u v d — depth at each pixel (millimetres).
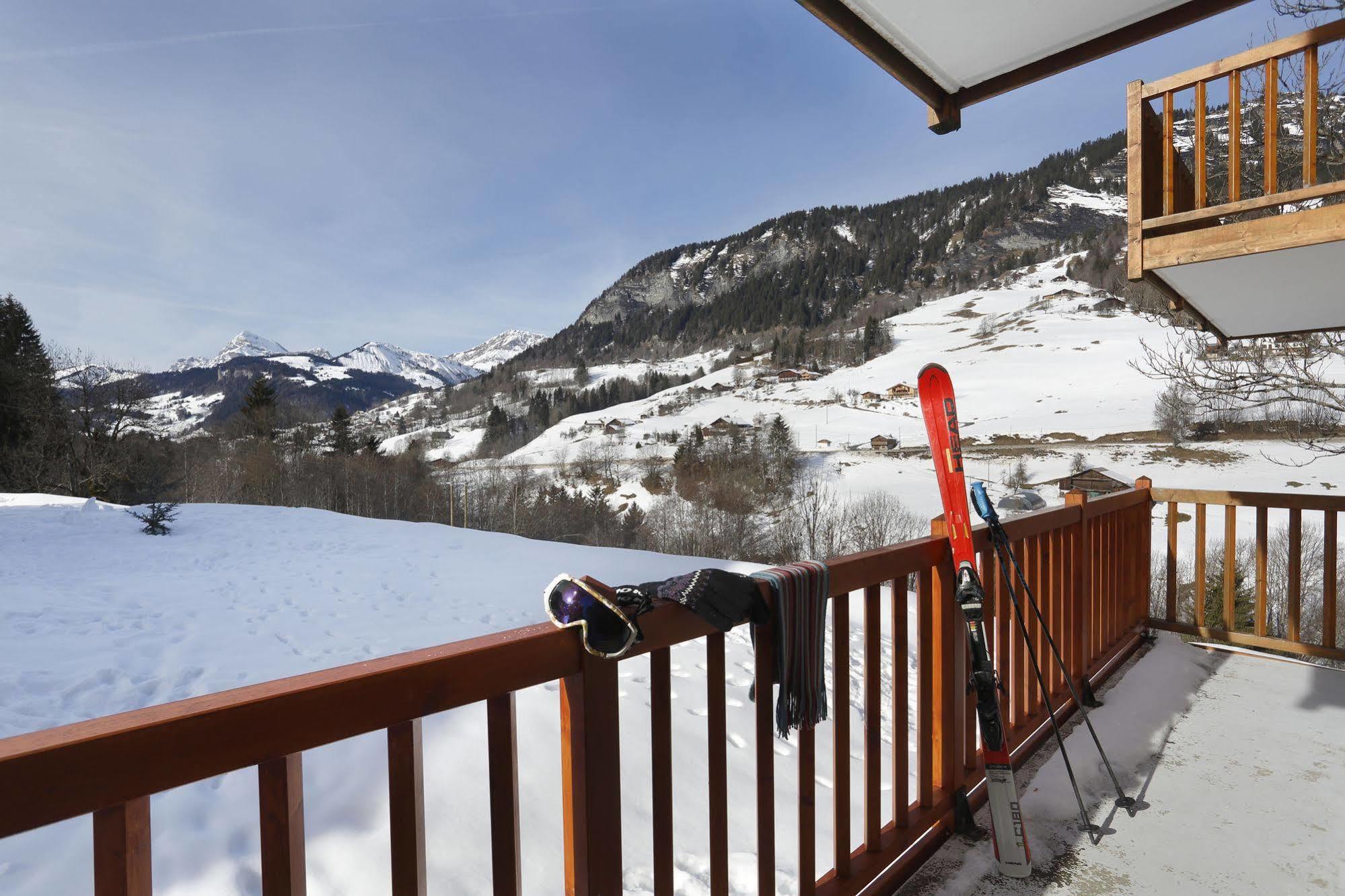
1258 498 3910
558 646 1111
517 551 12047
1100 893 1917
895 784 1993
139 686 5250
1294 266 3129
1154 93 3262
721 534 36562
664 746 1306
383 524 16234
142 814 728
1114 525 3775
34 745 636
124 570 10641
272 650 6262
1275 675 3549
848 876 1782
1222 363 7797
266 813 816
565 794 1157
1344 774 2557
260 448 43969
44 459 31719
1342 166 6117
